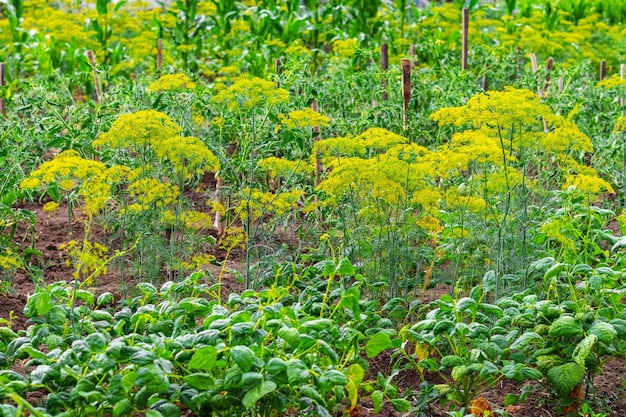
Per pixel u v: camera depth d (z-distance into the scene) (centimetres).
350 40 1112
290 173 668
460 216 627
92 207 569
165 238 678
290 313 462
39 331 483
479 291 526
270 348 468
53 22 1287
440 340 532
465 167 583
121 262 643
